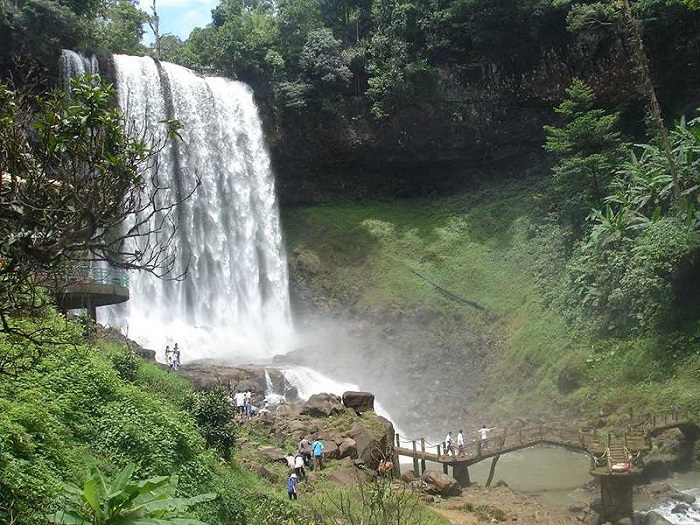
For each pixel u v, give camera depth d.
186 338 41.22
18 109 8.39
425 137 50.31
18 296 8.47
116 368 19.94
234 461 19.41
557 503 23.91
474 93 49.38
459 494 24.33
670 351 31.09
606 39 45.09
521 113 48.84
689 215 31.50
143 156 8.82
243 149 49.47
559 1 44.50
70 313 22.06
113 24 50.41
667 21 42.03
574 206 40.53
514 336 39.69
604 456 22.30
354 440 24.36
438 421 38.50
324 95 50.44
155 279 43.16
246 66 50.50
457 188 52.12
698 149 32.78
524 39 47.69
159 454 14.31
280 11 54.84
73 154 8.28
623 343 33.19
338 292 47.00
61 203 8.06
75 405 14.32
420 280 45.50
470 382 39.94
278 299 48.53
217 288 46.22
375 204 52.41
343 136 50.59
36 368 14.55
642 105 44.66
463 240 47.16
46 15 39.19
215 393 20.11
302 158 51.19
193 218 45.69
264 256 48.94
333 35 55.34
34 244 7.98
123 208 8.66
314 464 22.20
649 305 33.19
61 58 39.56
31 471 10.68
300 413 27.48
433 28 49.09
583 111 41.38
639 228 34.72
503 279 43.47
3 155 7.90
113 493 9.07
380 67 50.16
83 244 8.06
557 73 47.16
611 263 35.22
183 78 46.72
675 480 26.06
